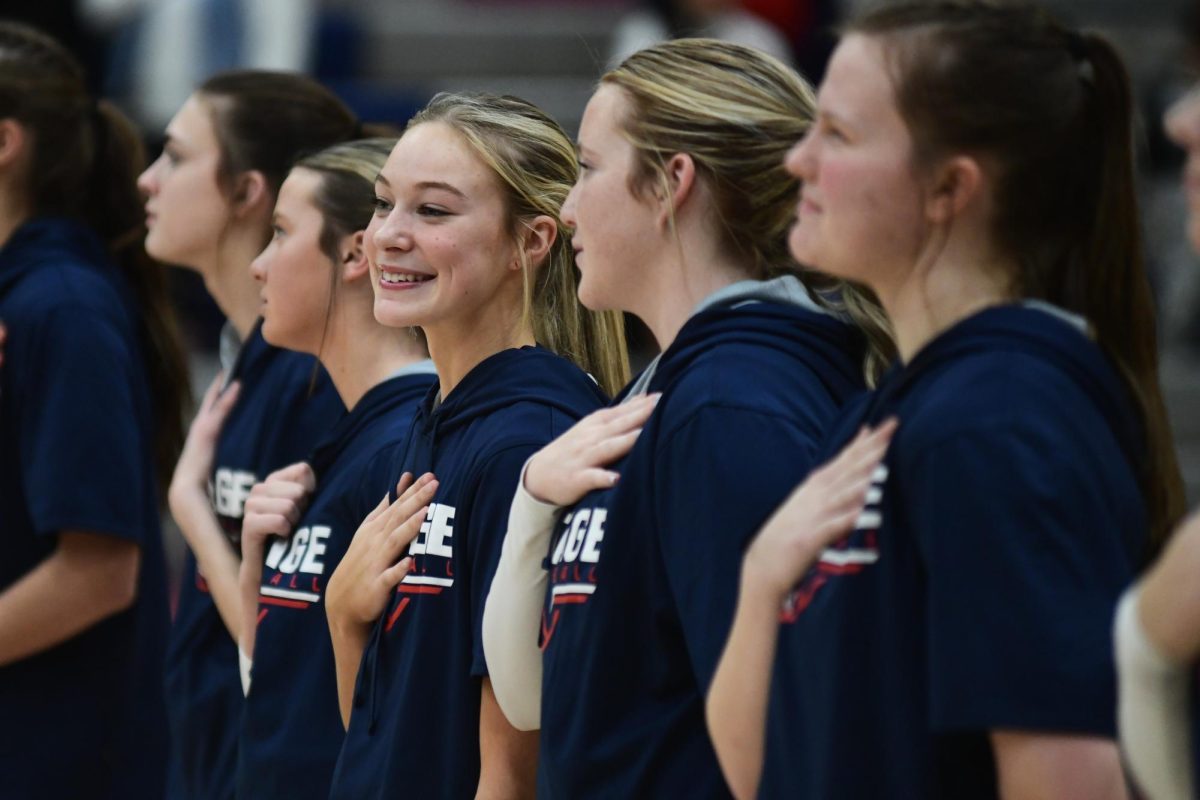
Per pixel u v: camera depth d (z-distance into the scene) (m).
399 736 8.02
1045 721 5.24
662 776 6.75
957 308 5.87
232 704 10.33
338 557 9.12
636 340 12.01
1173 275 23.58
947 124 5.70
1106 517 5.50
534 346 8.50
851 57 5.89
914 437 5.63
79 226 11.38
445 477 8.22
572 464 7.21
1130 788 5.54
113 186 11.70
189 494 10.77
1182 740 4.98
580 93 28.08
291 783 9.04
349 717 8.55
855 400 6.43
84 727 10.92
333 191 9.66
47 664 10.85
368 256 8.56
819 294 7.30
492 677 7.60
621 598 6.92
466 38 29.44
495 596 7.54
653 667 6.89
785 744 6.05
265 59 24.78
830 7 25.28
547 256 8.66
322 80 28.25
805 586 6.04
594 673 6.93
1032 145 5.77
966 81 5.69
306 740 9.03
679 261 7.21
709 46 7.33
